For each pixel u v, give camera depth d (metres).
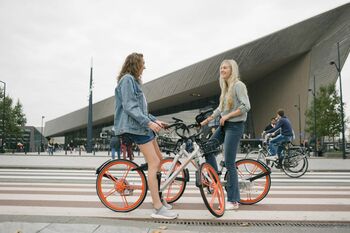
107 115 55.62
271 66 38.84
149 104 51.59
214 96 49.50
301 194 5.52
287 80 39.00
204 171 3.97
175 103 53.81
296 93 37.09
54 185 6.60
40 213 3.97
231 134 4.24
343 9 30.70
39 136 73.31
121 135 3.86
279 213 4.02
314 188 6.31
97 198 5.00
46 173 9.40
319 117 29.81
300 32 32.69
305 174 9.49
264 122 45.31
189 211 4.11
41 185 6.59
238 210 4.20
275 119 11.55
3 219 3.42
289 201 4.85
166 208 3.77
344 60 32.91
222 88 4.54
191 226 3.39
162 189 3.95
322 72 33.31
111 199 4.73
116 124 3.88
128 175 4.12
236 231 3.19
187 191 5.74
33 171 10.06
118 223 3.44
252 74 42.03
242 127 4.28
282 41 33.59
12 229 3.00
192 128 4.25
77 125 68.62
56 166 11.38
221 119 4.22
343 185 6.82
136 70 3.91
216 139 4.36
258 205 4.54
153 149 3.84
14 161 14.91
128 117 3.78
